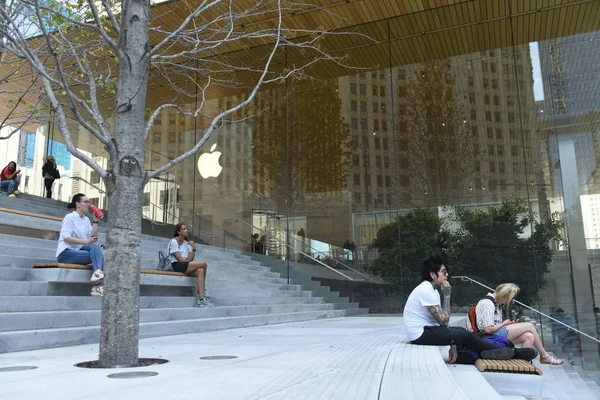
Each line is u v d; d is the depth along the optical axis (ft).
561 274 39.52
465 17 45.98
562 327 38.14
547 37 44.04
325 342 19.36
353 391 8.71
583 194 40.37
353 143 49.03
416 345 16.56
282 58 53.52
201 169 56.13
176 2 41.78
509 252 41.09
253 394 8.78
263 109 53.93
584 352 37.50
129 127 15.03
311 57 52.26
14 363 13.84
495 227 41.98
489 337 16.37
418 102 47.03
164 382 10.36
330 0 43.73
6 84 54.54
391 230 45.60
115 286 13.79
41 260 26.48
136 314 13.97
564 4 43.24
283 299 39.93
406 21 47.42
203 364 13.32
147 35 16.15
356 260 46.55
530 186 41.86
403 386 9.12
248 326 30.37
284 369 12.00
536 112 43.06
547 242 40.40
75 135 61.77
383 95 48.57
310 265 48.70
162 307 27.35
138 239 14.55
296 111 52.29
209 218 54.85
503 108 44.16
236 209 53.62
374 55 49.44
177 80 56.90
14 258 24.72
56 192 60.23
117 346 13.37
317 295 47.91
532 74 43.83
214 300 31.73
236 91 55.62
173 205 56.70
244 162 54.13
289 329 27.81
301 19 46.85
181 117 57.77
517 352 15.70
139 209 14.76
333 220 48.42
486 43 45.78
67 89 14.85
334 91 50.90
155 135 58.49
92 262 24.09
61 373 11.93
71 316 20.51
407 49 48.21
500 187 42.60
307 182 50.44
